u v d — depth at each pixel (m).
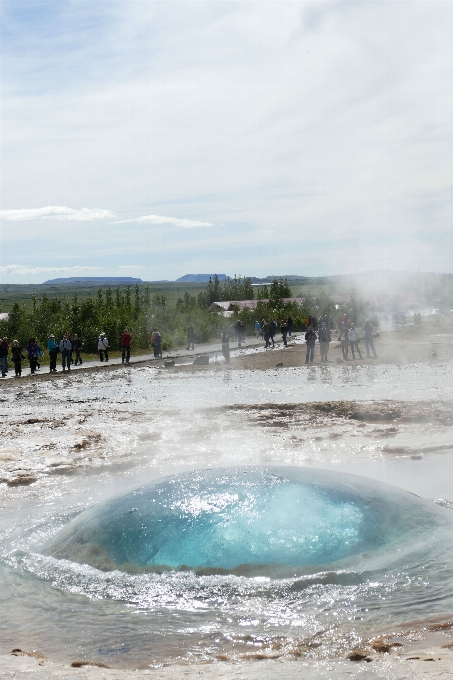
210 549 5.21
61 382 24.95
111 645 4.17
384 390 19.11
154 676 3.36
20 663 3.67
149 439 12.75
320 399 17.69
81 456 11.25
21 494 8.91
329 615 4.45
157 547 5.36
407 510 5.87
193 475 6.20
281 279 90.88
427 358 30.12
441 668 3.29
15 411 17.34
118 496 6.28
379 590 4.77
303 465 10.29
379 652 3.74
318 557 5.09
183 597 4.82
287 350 38.56
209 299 92.31
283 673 3.37
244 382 22.92
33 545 6.30
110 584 5.13
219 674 3.39
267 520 5.39
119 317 43.34
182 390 21.00
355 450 11.27
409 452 11.02
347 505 5.60
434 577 4.90
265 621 4.44
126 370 29.28
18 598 5.01
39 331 41.12
